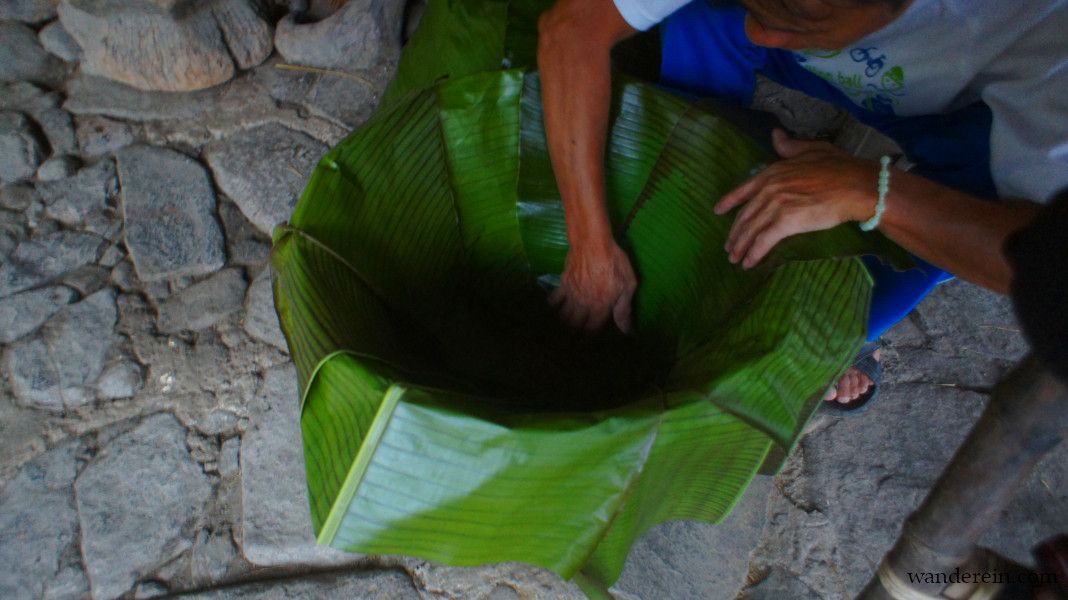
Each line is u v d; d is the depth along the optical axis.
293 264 0.95
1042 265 0.55
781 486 1.43
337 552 1.33
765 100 1.86
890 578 0.88
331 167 1.01
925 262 1.15
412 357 1.06
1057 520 1.37
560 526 0.88
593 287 1.18
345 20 1.83
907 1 1.02
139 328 1.55
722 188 1.11
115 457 1.42
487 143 1.17
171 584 1.31
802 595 1.32
